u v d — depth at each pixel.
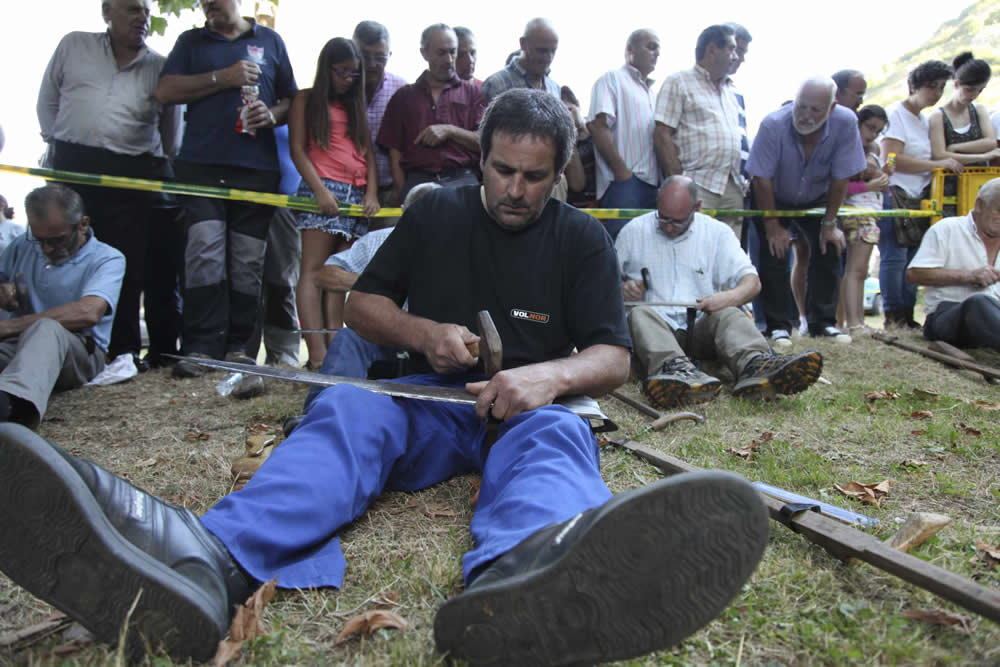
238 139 4.71
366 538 2.04
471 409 2.30
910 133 6.96
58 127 4.88
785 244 5.84
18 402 3.30
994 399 4.21
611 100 5.52
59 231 4.07
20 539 1.26
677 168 5.53
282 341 5.56
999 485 2.58
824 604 1.67
